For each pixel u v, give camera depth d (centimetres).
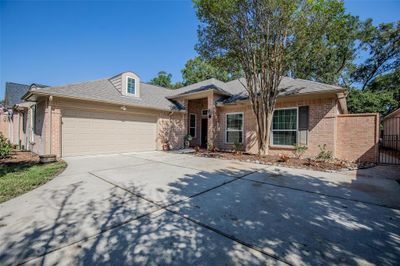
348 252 242
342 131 934
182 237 273
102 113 1076
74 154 980
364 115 883
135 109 1209
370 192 477
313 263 221
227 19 838
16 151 1184
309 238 273
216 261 224
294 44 852
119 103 1094
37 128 1071
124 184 529
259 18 830
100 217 330
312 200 421
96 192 460
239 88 1449
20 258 224
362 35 2123
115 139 1129
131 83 1257
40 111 1012
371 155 865
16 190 461
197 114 1748
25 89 1872
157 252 239
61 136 933
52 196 429
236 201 413
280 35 858
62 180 563
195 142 1753
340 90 849
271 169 738
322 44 956
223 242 262
